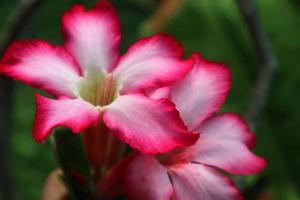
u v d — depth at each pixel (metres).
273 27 0.56
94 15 0.26
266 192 0.51
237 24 0.55
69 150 0.25
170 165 0.24
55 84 0.24
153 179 0.23
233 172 0.24
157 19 0.56
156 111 0.23
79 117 0.23
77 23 0.26
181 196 0.24
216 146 0.25
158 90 0.24
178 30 0.55
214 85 0.25
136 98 0.23
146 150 0.22
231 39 0.55
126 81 0.25
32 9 0.34
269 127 0.54
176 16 0.55
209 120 0.25
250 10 0.37
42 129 0.22
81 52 0.25
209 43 0.55
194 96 0.25
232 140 0.25
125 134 0.23
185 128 0.22
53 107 0.23
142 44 0.25
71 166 0.25
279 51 0.55
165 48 0.25
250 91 0.54
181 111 0.25
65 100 0.23
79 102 0.23
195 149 0.25
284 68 0.55
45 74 0.24
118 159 0.25
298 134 0.54
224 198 0.24
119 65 0.25
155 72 0.24
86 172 0.25
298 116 0.54
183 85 0.25
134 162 0.23
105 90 0.25
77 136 0.25
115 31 0.26
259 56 0.37
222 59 0.55
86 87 0.25
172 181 0.24
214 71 0.25
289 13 0.56
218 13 0.55
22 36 0.39
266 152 0.54
